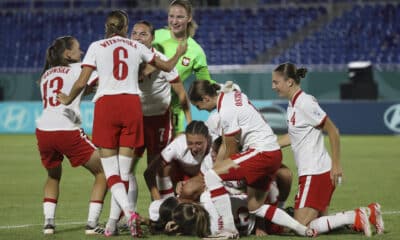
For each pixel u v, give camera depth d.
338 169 27.06
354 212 27.05
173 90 34.00
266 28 112.94
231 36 112.62
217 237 26.56
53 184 28.89
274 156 27.09
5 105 90.69
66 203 37.22
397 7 111.44
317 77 86.75
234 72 86.81
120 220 29.20
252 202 27.41
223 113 27.09
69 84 28.50
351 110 84.88
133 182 30.36
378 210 27.36
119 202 26.70
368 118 84.75
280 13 114.31
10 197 39.56
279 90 28.03
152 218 28.09
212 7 115.56
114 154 27.44
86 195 40.22
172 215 27.36
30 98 90.44
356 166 55.47
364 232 27.20
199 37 112.88
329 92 86.69
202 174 29.55
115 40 27.72
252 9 115.19
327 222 27.14
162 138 31.86
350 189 42.62
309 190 27.53
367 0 114.75
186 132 27.72
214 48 111.75
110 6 121.31
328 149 66.81
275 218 27.22
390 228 29.08
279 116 83.81
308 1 116.44
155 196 30.59
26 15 117.00
